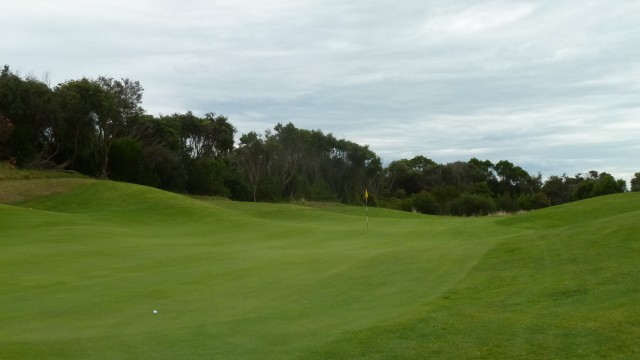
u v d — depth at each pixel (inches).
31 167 2100.1
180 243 947.3
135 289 529.3
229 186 2982.3
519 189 3718.0
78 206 1571.1
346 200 3631.9
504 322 298.2
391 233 1075.3
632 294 314.5
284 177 3496.6
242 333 339.9
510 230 979.3
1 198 1638.8
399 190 3752.5
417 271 523.8
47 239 927.7
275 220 1578.5
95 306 455.2
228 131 3326.8
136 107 2701.8
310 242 974.4
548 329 274.4
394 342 285.4
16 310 441.7
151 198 1643.7
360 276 539.2
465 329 293.9
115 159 2458.2
